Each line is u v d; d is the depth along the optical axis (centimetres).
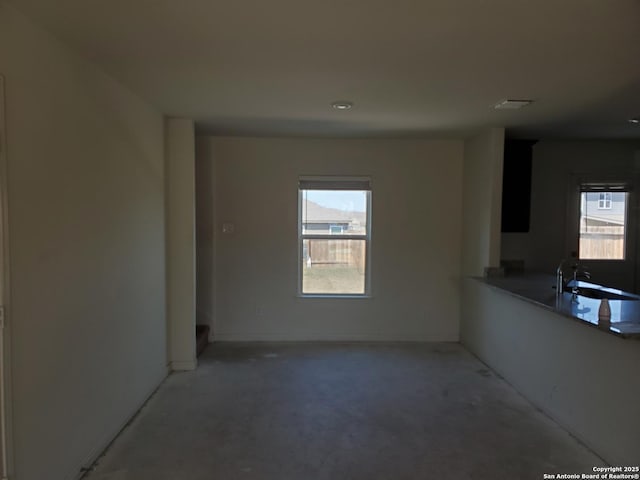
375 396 364
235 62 253
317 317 523
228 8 187
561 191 518
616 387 256
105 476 247
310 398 359
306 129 453
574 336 296
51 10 189
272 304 520
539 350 340
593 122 409
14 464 188
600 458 268
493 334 428
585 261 522
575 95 318
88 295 253
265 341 521
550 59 247
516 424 314
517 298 345
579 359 290
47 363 212
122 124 299
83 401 248
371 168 514
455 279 523
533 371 349
